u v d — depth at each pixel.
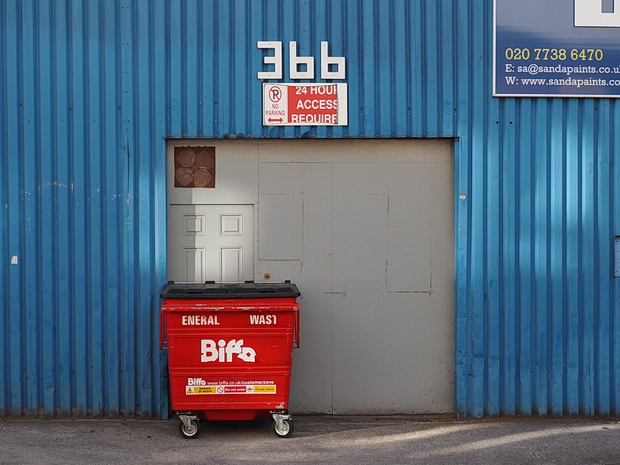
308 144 7.90
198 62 7.69
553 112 7.83
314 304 7.93
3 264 7.66
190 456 6.57
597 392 7.89
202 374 6.96
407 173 7.93
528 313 7.82
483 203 7.80
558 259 7.84
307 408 7.93
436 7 7.75
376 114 7.74
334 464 6.40
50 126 7.64
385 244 7.94
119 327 7.71
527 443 7.01
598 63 7.80
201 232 7.86
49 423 7.55
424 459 6.55
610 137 7.86
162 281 7.69
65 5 7.65
